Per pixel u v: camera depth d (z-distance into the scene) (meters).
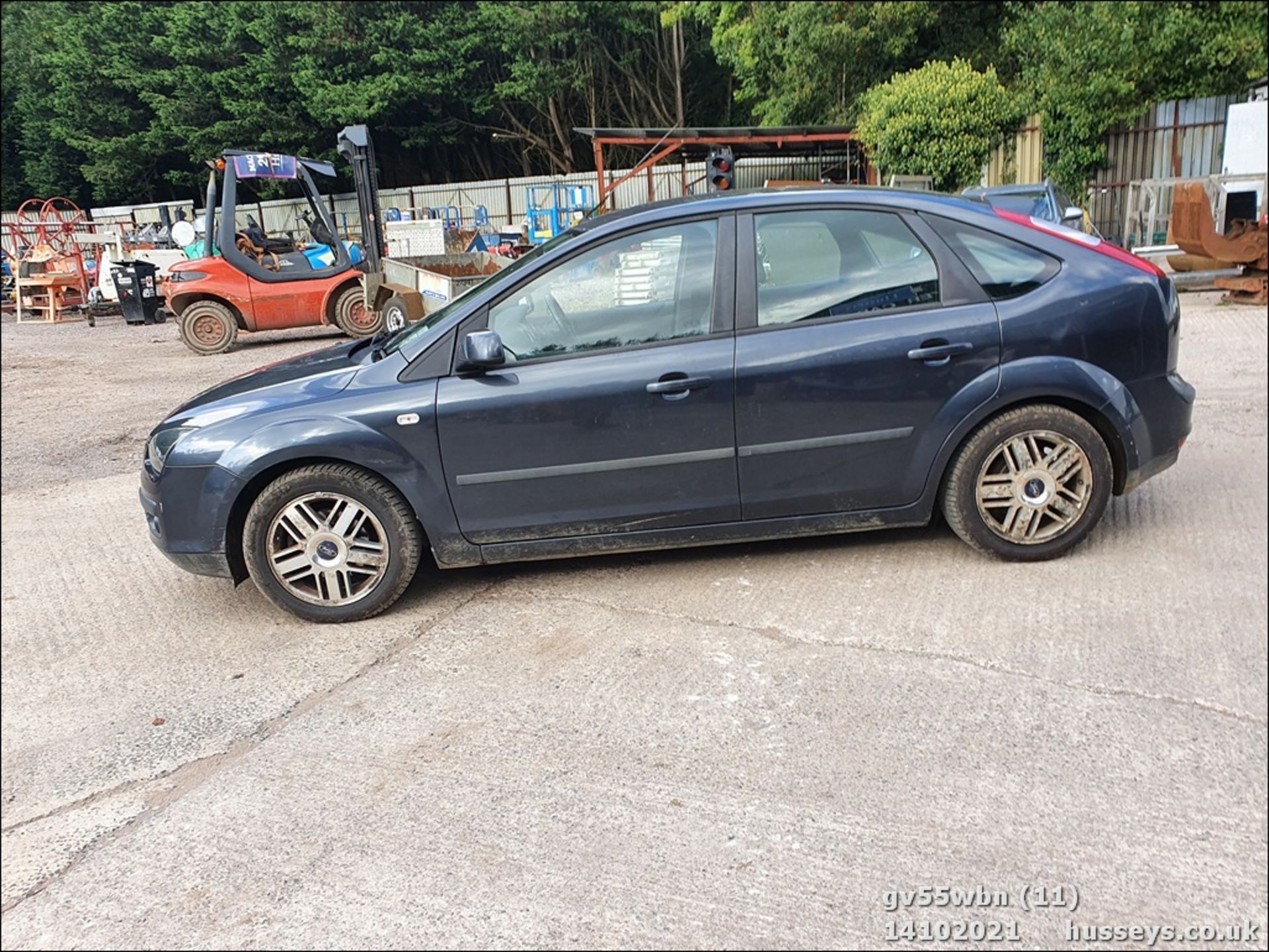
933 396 4.07
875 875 2.48
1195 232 11.12
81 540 5.88
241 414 4.12
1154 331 4.11
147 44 31.47
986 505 4.21
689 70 31.97
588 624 4.02
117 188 33.38
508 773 3.01
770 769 2.94
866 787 2.82
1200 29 15.66
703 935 2.32
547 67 29.61
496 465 4.07
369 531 4.20
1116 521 4.78
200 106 30.78
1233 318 10.58
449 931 2.38
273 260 14.53
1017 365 4.05
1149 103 16.75
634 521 4.16
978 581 4.15
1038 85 17.39
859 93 21.56
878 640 3.69
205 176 32.72
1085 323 4.06
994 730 3.06
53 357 14.19
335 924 2.43
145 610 4.66
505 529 4.15
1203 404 7.10
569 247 4.12
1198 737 2.97
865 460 4.13
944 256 4.13
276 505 4.08
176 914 2.51
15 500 6.92
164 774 3.17
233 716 3.51
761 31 22.12
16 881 2.69
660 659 3.67
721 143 21.78
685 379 4.00
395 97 29.98
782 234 4.12
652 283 4.11
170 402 10.23
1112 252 4.23
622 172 27.17
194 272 13.64
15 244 23.34
